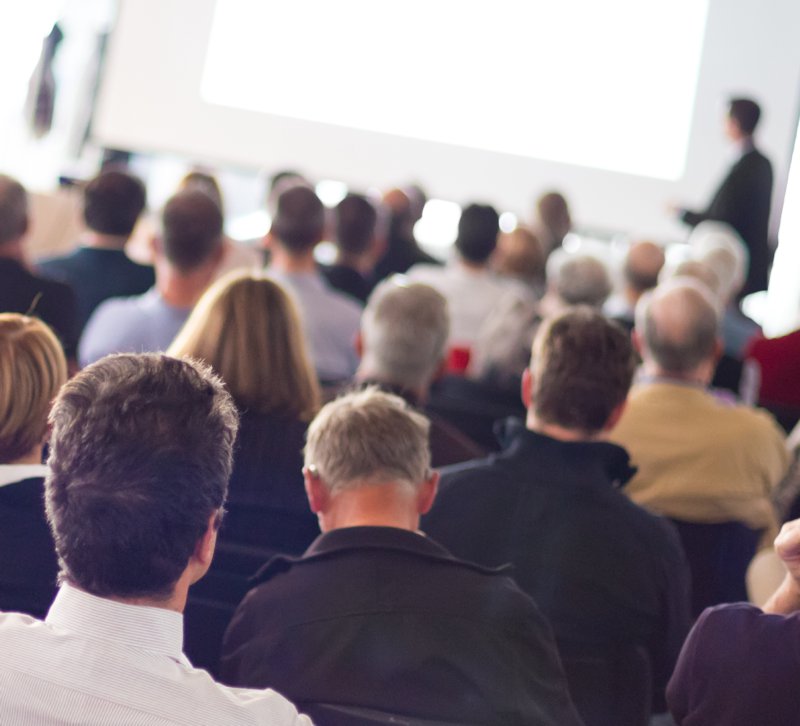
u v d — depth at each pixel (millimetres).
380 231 6648
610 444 2535
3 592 2000
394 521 2086
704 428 3268
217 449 1371
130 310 4070
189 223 4027
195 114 9109
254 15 9094
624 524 2492
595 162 9414
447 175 9375
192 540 1349
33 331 2152
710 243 6367
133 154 9422
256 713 1357
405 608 1923
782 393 5520
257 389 2639
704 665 1927
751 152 8352
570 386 2619
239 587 2477
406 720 1780
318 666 1907
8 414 2096
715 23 9320
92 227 4988
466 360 5199
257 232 9062
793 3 9289
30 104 9633
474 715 1879
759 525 3309
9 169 9656
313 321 4688
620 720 2459
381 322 3316
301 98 9195
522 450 2557
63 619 1344
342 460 2090
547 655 1961
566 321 2691
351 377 4594
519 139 9375
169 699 1314
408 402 3244
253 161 9203
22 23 9562
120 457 1318
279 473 2521
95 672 1307
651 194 9438
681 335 3324
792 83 9352
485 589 1959
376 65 9234
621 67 9344
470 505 2529
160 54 9055
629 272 5590
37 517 2016
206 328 2709
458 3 9219
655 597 2486
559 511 2492
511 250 6262
